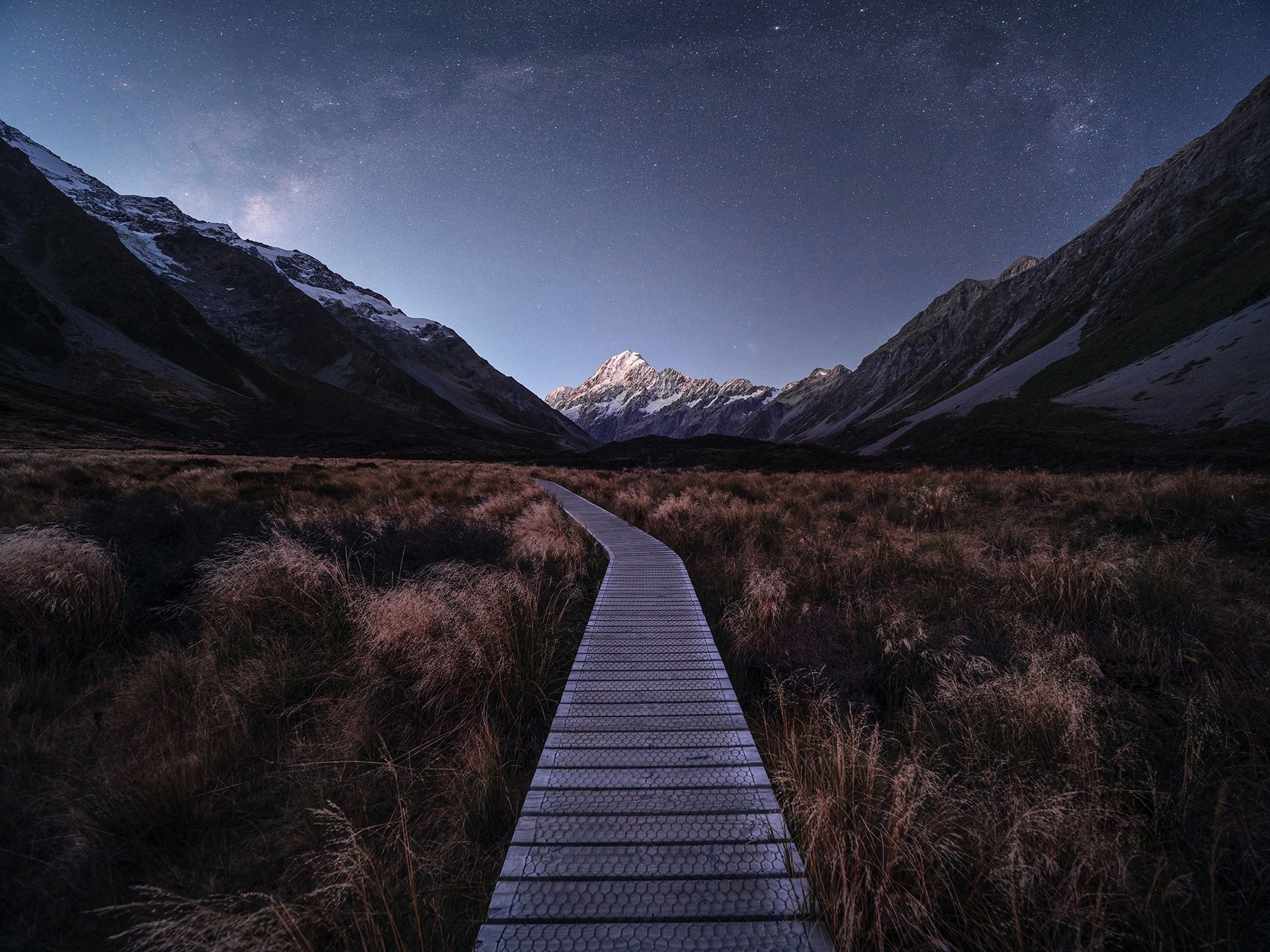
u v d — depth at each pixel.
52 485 13.36
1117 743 3.22
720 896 2.22
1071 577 5.59
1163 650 4.36
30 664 4.39
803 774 2.96
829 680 4.28
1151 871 2.34
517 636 4.78
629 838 2.52
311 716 3.97
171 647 4.80
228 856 2.76
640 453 94.19
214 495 13.81
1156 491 9.22
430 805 3.12
